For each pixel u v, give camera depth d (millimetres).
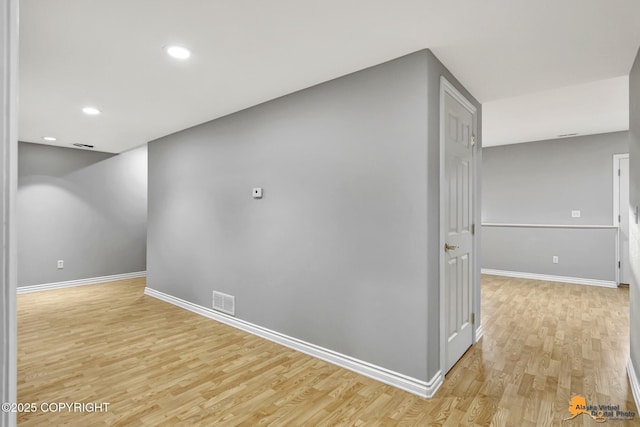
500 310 4004
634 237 2297
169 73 2564
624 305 4195
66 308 4223
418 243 2199
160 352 2879
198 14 1814
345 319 2594
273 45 2146
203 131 3932
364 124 2475
